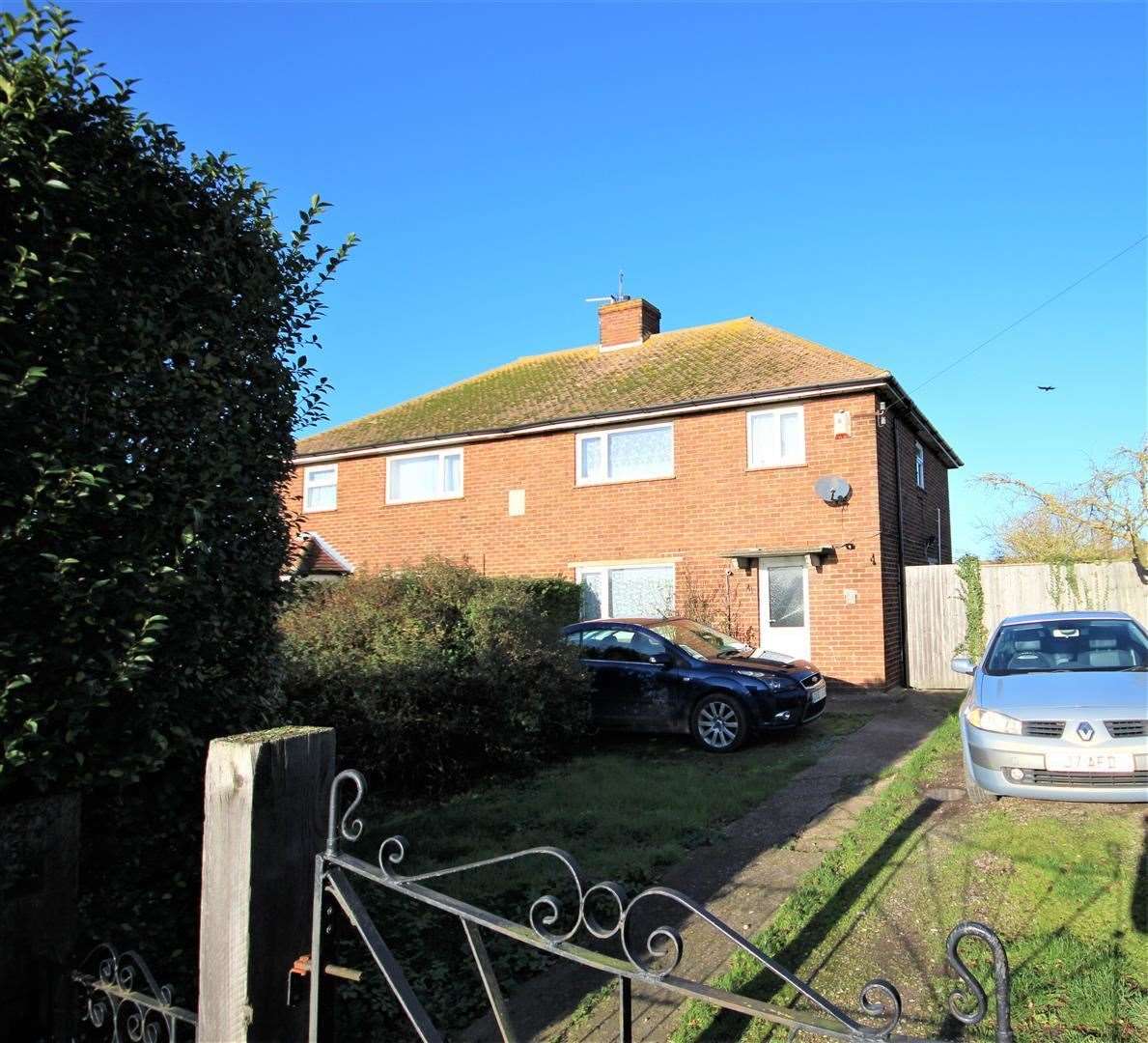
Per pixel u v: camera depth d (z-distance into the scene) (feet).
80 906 10.61
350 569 45.57
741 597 48.67
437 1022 11.62
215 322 11.85
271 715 13.42
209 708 11.64
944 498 69.05
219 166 12.24
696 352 58.70
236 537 12.08
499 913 15.38
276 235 13.26
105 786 10.67
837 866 17.39
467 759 25.55
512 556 55.93
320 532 63.31
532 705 26.61
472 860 18.24
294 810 7.70
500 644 25.95
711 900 16.03
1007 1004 5.31
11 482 9.33
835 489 46.21
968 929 5.53
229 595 11.66
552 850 6.89
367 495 61.87
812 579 46.91
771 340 56.44
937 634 47.57
